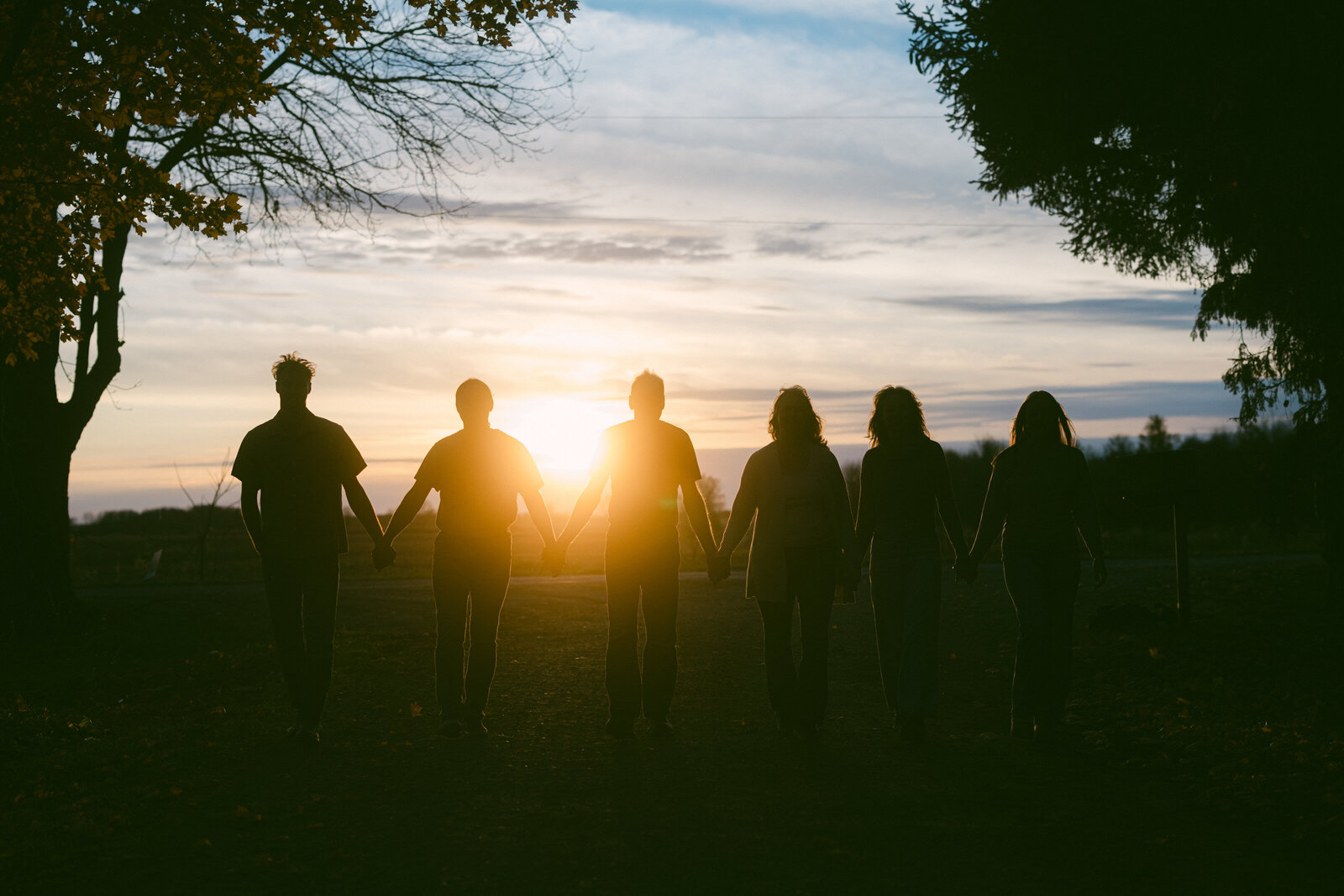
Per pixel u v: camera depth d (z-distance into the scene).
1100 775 5.14
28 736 6.48
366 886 3.64
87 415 13.34
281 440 5.79
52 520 13.01
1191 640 9.23
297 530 5.77
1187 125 10.45
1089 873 3.76
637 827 4.28
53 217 7.63
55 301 7.82
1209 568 17.25
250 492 5.77
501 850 4.01
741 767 5.26
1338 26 9.09
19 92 6.92
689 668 8.69
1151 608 11.48
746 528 6.03
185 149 12.34
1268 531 12.62
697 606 13.88
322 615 5.84
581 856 3.94
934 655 5.85
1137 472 10.47
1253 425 12.91
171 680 9.46
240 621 13.98
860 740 5.93
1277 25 9.41
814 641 5.85
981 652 9.52
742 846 4.04
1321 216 9.99
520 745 5.76
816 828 4.26
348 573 26.81
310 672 5.79
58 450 13.17
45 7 6.46
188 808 4.58
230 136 12.55
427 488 6.00
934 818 4.41
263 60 7.93
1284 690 7.37
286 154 12.73
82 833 4.22
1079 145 12.31
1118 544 31.02
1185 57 9.95
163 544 38.91
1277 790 4.84
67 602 12.98
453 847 4.04
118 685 9.47
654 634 5.91
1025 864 3.85
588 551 34.81
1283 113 9.65
